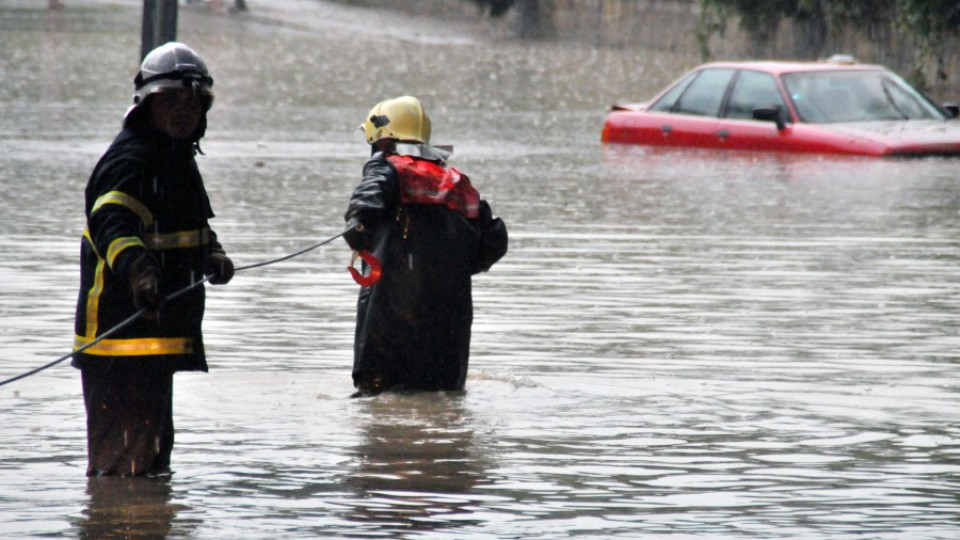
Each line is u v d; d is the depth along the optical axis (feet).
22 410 51.55
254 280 81.15
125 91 246.27
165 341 43.88
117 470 43.73
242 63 317.22
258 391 55.26
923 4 201.36
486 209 58.08
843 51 243.60
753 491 42.22
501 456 45.98
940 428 49.96
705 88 171.53
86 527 38.40
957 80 222.28
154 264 42.11
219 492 41.81
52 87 250.57
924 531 38.58
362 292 56.65
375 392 55.62
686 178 139.54
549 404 53.42
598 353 62.95
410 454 46.14
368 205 54.13
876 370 59.67
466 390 56.18
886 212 113.80
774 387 56.39
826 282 82.17
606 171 145.79
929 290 79.66
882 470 44.57
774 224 106.73
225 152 157.38
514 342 65.36
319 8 443.32
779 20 240.73
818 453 46.57
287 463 44.96
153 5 157.69
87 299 43.98
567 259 89.92
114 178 42.78
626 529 38.58
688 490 42.29
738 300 76.43
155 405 43.98
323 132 185.78
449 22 440.86
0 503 40.63
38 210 109.09
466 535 37.93
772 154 162.09
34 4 416.67
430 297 55.98
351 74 299.99
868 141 156.25
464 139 182.29
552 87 286.05
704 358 61.93
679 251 93.56
